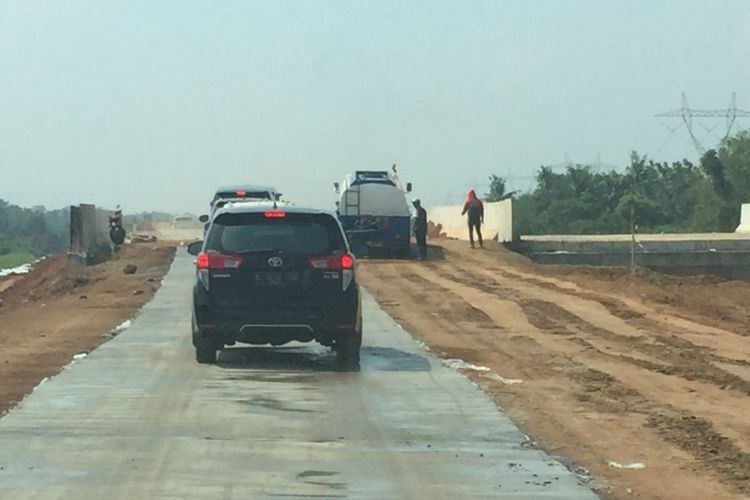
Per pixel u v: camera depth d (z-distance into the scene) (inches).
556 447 497.0
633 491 420.8
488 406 584.7
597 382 682.8
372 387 644.7
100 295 1331.2
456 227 2500.0
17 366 733.3
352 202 1919.3
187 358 762.2
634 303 1255.5
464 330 956.6
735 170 3595.0
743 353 856.3
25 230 6318.9
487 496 405.1
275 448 479.8
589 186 4109.3
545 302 1195.9
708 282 1630.2
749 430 543.8
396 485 418.9
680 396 640.4
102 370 705.0
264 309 703.1
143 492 404.5
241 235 708.7
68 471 436.5
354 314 707.4
